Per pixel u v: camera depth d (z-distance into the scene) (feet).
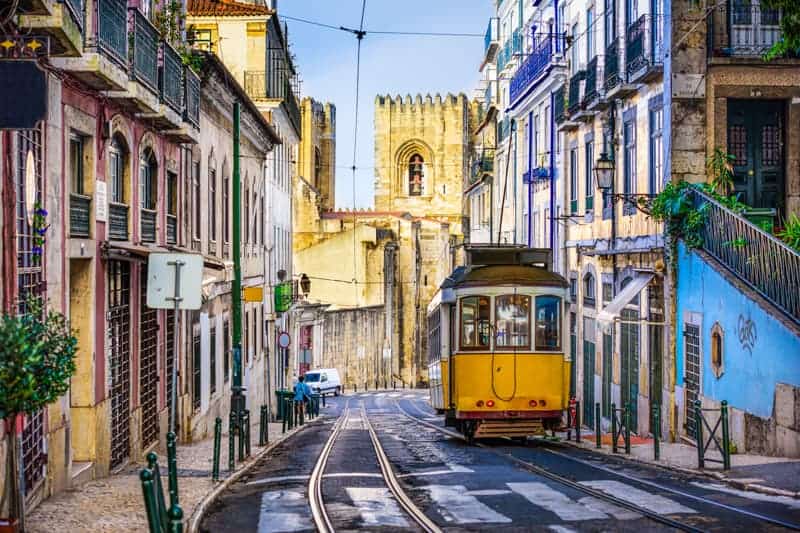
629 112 87.71
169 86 64.64
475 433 73.61
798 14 47.50
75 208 50.34
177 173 77.20
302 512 42.88
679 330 74.90
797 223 66.08
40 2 36.45
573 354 111.24
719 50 75.61
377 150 351.46
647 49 80.53
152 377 70.64
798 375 53.62
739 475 50.70
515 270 74.33
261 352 136.67
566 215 107.24
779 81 75.72
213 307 94.99
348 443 81.25
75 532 36.70
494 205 177.47
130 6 61.52
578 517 40.06
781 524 37.06
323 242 266.16
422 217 341.41
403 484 51.78
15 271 39.14
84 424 52.85
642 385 83.25
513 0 158.81
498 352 72.79
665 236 75.82
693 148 75.56
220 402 99.40
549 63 114.83
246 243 120.06
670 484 50.11
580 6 108.06
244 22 139.54
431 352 93.15
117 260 58.80
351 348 250.78
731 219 66.49
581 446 74.84
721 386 65.62
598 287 98.63
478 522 39.34
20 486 34.01
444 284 79.77
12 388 28.48
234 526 39.75
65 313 47.91
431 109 349.61
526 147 142.31
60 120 46.98
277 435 95.96
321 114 355.56
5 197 37.93
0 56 36.06
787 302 57.57
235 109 83.71
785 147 76.64
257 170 131.03
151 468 31.17
